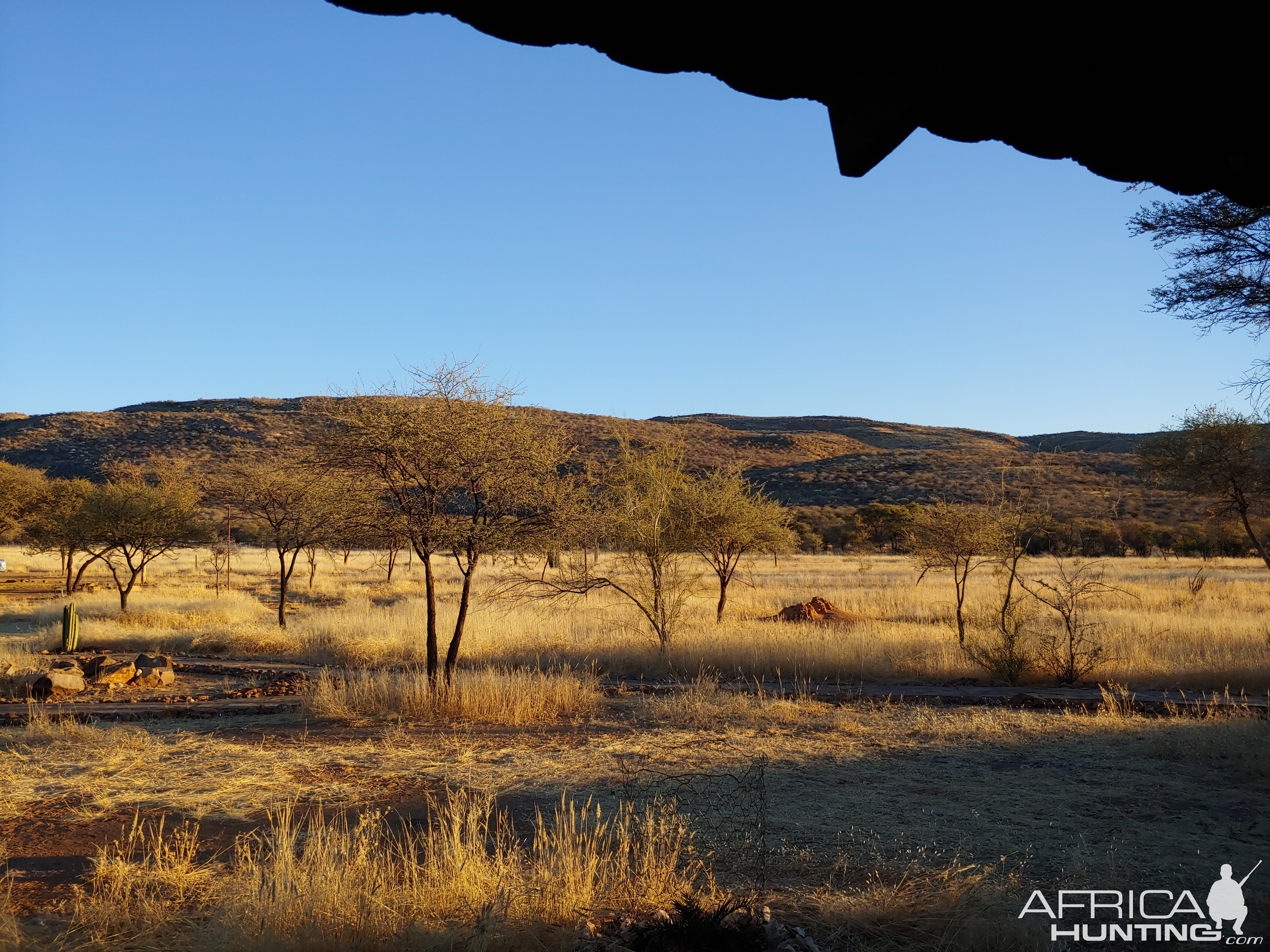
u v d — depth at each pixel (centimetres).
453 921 434
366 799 714
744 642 1672
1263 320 914
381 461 1155
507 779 778
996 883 509
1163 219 934
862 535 6762
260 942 397
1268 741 857
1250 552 5156
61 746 920
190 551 6012
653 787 739
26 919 449
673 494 1850
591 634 1902
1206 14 168
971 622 2044
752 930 421
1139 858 570
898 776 792
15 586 4000
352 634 2027
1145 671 1398
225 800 705
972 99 196
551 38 171
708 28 168
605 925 430
